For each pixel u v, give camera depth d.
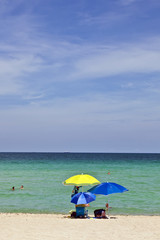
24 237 9.75
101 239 9.72
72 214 14.80
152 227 11.96
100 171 51.66
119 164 76.94
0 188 28.20
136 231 11.11
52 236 9.97
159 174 45.84
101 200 22.05
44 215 16.06
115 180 36.91
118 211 18.00
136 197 23.47
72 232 10.67
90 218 14.20
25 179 36.69
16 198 22.75
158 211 18.03
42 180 35.62
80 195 13.89
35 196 23.69
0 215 15.41
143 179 38.25
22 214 16.25
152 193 25.67
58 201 21.48
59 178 38.09
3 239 9.45
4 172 47.47
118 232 10.84
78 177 14.42
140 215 16.73
